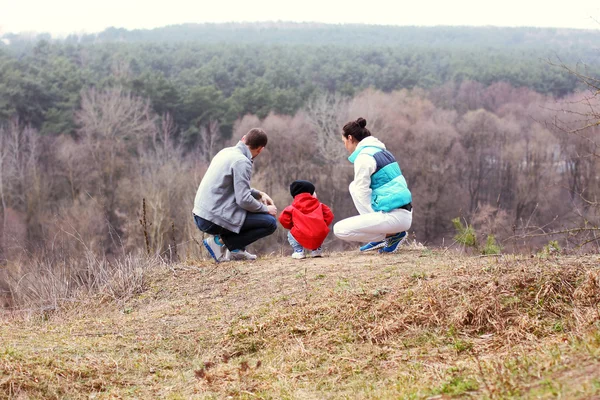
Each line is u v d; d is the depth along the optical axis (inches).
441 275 205.8
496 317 176.2
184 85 2487.7
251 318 205.0
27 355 177.3
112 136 1742.1
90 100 1908.2
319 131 1782.7
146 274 267.4
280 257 277.0
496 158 1697.8
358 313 192.7
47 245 326.3
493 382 133.7
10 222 1222.3
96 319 225.8
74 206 1147.9
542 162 1513.3
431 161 1712.6
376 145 254.2
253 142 266.8
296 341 186.4
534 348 154.6
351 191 256.8
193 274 261.3
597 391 117.2
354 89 2561.5
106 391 167.6
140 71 3166.8
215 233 270.5
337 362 171.3
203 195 264.1
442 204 1595.7
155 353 191.5
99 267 279.9
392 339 178.4
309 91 2477.9
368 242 270.4
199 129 2023.9
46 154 1664.6
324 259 259.4
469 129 1829.5
